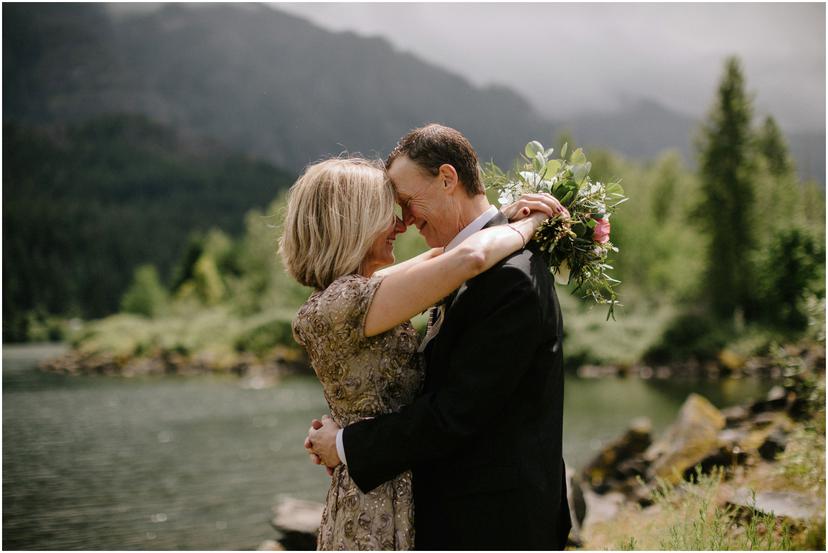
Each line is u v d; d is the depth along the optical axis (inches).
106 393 1109.7
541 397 78.3
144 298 2362.2
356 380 79.9
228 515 412.8
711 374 1137.4
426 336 86.4
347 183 83.4
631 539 148.9
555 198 92.5
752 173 1441.9
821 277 1160.8
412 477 82.4
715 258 1403.8
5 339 2807.6
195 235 2787.9
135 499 456.4
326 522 82.2
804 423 226.4
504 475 75.7
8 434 729.0
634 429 330.0
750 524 148.9
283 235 88.4
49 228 3759.8
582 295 94.7
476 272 75.2
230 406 936.3
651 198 1911.9
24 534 380.5
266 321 1590.8
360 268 86.8
